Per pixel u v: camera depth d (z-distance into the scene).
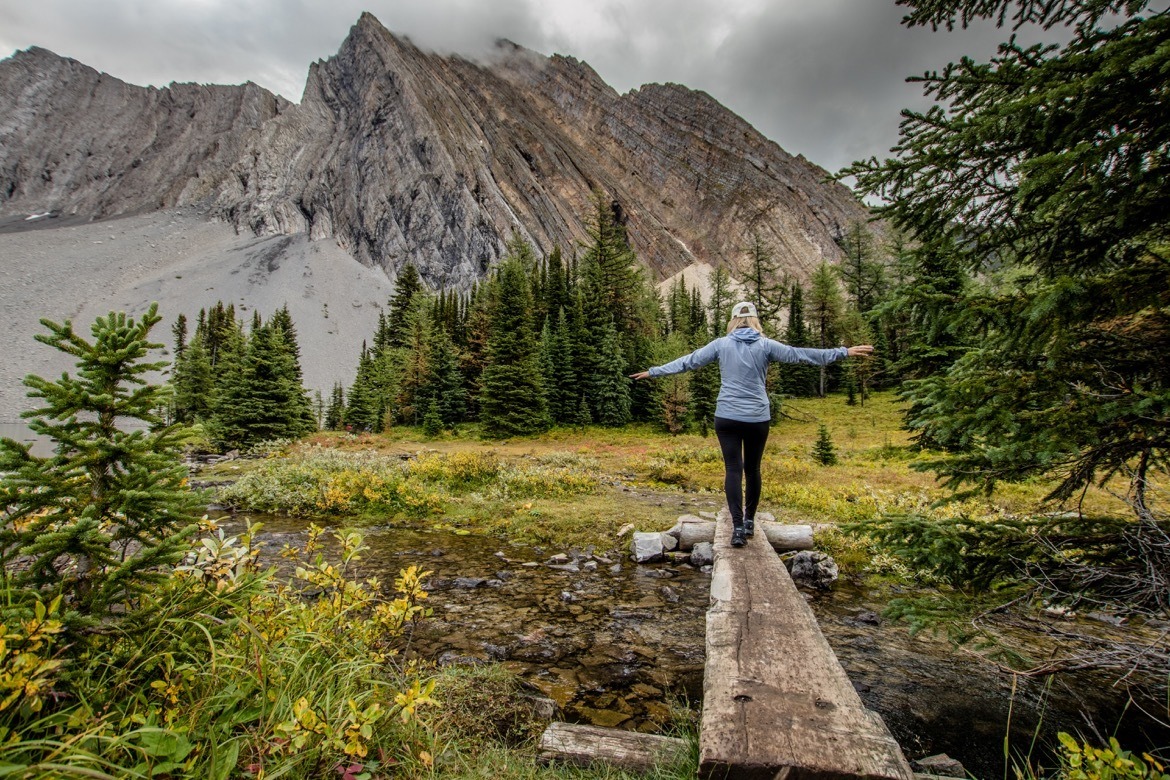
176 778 1.83
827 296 58.47
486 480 14.23
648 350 47.03
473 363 48.56
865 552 7.75
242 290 169.38
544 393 41.78
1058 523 3.21
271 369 30.38
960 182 3.36
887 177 3.56
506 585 6.76
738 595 3.54
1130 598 2.88
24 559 2.46
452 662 4.37
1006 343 2.92
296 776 2.01
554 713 3.56
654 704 3.82
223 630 2.40
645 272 85.00
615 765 2.62
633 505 12.09
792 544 7.67
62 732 1.80
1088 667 2.85
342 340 148.75
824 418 42.50
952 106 3.36
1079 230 3.11
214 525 2.87
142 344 2.37
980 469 3.16
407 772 2.25
